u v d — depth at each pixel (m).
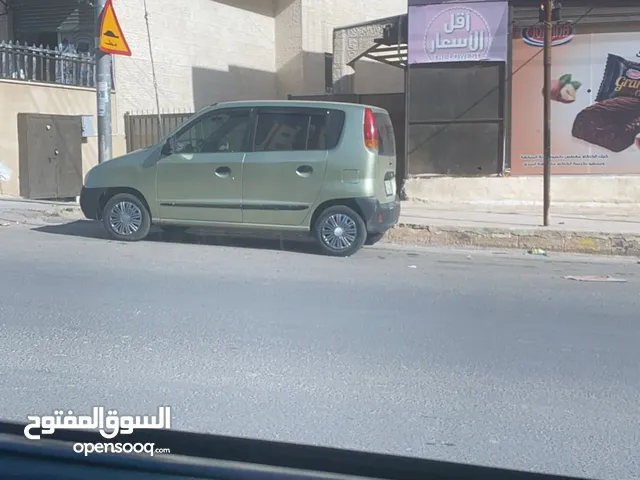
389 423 4.77
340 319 7.11
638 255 11.08
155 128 16.88
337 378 5.54
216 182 10.52
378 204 10.30
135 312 7.18
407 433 4.62
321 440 4.48
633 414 4.96
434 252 11.17
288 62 22.48
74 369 5.62
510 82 14.29
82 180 16.19
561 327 7.00
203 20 19.97
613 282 9.09
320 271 9.36
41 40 18.70
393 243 11.84
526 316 7.37
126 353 6.00
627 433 4.66
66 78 16.23
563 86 14.20
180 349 6.12
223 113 10.57
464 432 4.65
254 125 10.45
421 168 14.61
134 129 17.11
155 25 18.44
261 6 22.09
